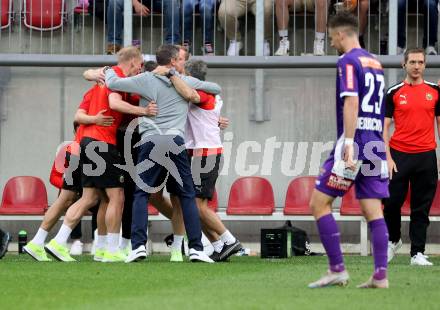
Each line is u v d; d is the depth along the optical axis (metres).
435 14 42.91
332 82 43.03
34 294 20.81
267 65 42.50
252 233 42.62
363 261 33.84
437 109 32.47
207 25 43.97
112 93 30.08
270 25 44.28
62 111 43.62
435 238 41.88
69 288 22.14
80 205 31.56
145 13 44.47
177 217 31.45
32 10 44.84
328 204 21.88
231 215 40.16
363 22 43.72
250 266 29.17
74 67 43.41
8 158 43.59
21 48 45.00
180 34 44.53
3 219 40.50
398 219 32.47
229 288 22.08
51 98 43.66
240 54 45.09
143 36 45.25
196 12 44.84
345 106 21.31
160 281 23.91
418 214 32.12
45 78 43.59
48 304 18.84
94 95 31.02
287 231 34.72
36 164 43.59
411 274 26.75
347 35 21.94
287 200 40.72
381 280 21.83
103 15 44.38
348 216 39.81
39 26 44.91
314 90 43.12
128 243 32.88
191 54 44.34
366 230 39.88
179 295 20.52
